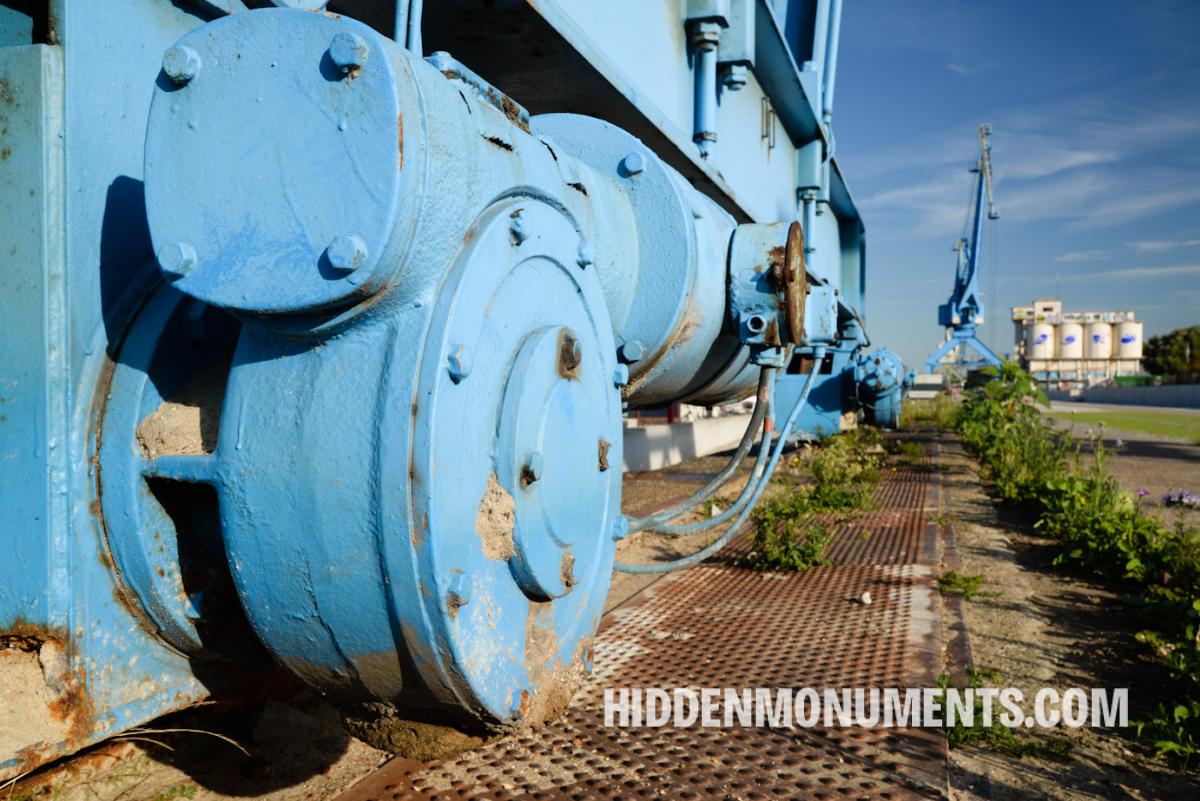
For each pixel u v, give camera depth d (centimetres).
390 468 144
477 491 156
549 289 188
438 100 152
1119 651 391
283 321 151
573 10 353
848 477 855
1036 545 632
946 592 482
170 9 181
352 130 139
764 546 536
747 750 268
